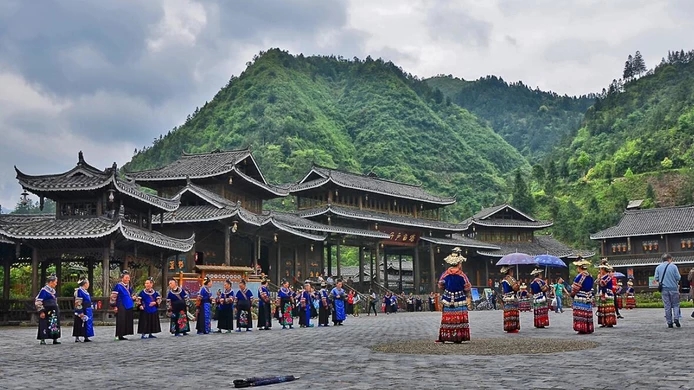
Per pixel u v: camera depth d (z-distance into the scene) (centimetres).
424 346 1827
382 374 1241
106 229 3869
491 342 1917
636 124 19100
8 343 2417
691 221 9188
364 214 7931
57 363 1623
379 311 7081
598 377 1139
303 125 18962
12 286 5728
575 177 17350
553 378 1132
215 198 5816
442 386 1066
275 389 1073
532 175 18788
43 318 2348
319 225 7275
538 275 2883
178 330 2819
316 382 1151
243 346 2077
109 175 4000
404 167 18650
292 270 7119
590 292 2369
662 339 1988
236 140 18675
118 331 2569
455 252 1970
